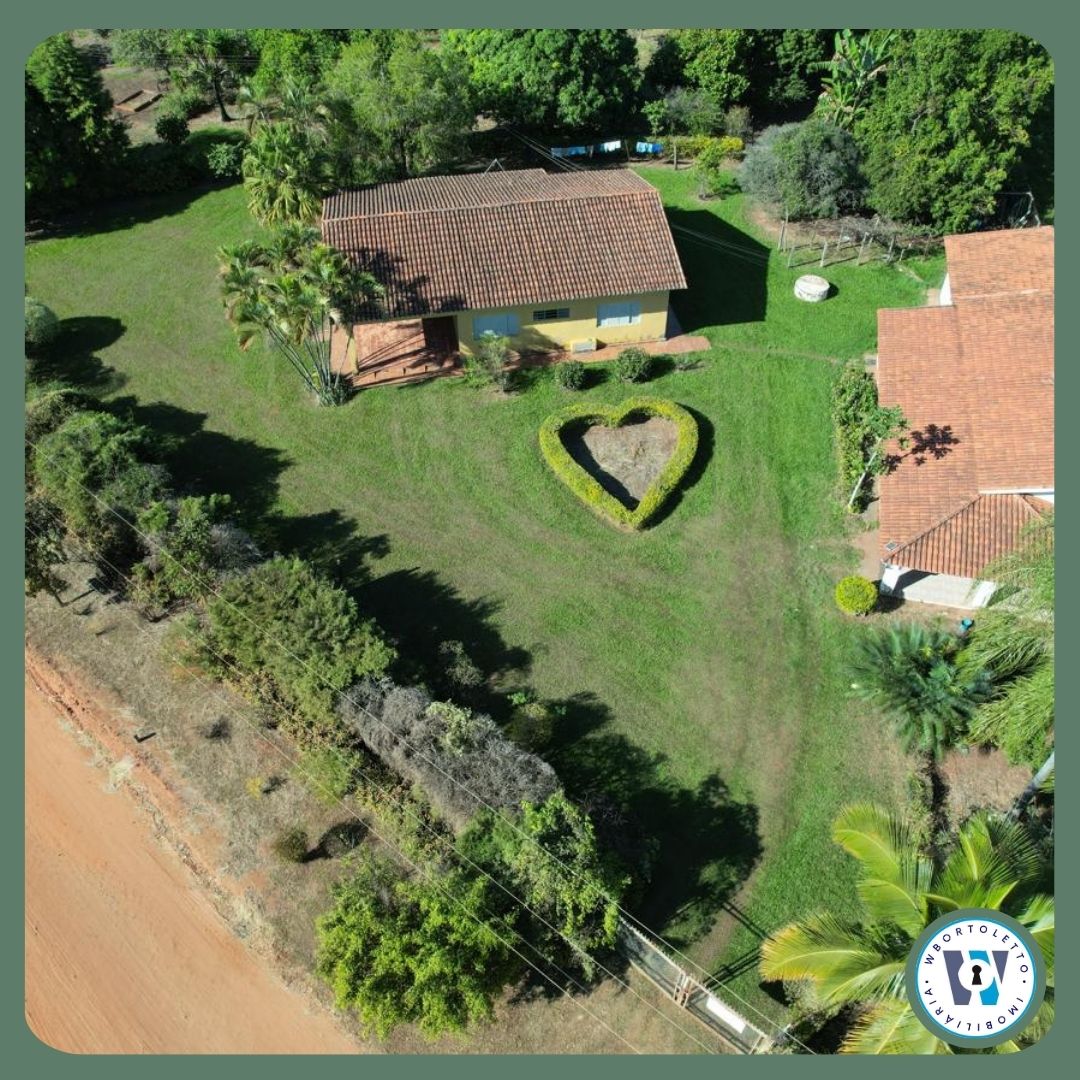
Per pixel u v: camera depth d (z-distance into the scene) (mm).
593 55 49062
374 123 43688
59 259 44062
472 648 27531
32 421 32438
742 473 32250
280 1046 19984
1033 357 30297
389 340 38500
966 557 26609
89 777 24531
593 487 31172
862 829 17859
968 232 41625
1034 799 23062
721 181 47531
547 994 20531
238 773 24438
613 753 25016
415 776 22891
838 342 37312
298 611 25750
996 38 38625
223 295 32562
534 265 35531
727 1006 19531
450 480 32594
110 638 27781
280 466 33375
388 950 18859
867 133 43312
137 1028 20297
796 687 26344
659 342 37719
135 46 55531
